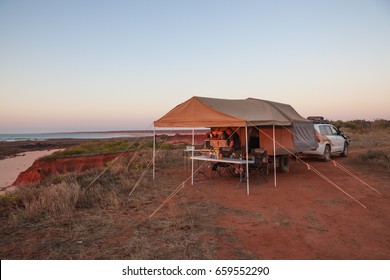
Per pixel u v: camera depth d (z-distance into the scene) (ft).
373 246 15.30
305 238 16.42
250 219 19.74
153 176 33.96
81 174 36.99
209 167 42.01
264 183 31.40
